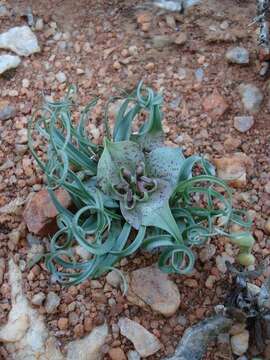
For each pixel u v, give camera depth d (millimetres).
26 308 221
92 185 228
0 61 269
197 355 209
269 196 245
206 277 226
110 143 210
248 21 282
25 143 252
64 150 208
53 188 211
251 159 252
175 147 244
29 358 215
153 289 220
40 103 263
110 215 216
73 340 217
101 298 221
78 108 261
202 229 213
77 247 229
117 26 283
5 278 227
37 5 289
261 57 270
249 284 225
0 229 236
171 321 220
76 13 287
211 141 255
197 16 284
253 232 237
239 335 217
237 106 263
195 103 263
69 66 273
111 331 218
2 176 246
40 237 233
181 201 224
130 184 216
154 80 269
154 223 210
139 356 215
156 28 282
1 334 217
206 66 272
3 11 287
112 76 270
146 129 226
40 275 226
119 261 226
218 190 244
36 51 275
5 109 261
